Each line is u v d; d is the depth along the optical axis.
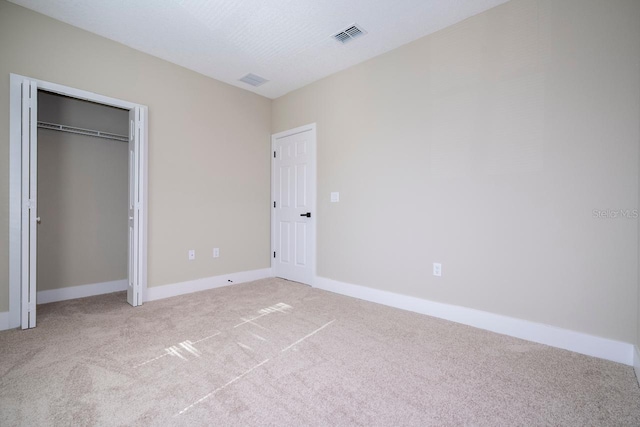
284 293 3.33
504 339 2.14
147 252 3.02
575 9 1.97
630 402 1.43
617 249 1.84
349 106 3.28
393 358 1.85
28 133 2.26
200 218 3.43
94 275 3.21
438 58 2.60
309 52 2.98
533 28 2.12
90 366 1.72
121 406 1.37
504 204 2.25
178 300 3.03
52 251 2.95
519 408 1.39
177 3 2.29
